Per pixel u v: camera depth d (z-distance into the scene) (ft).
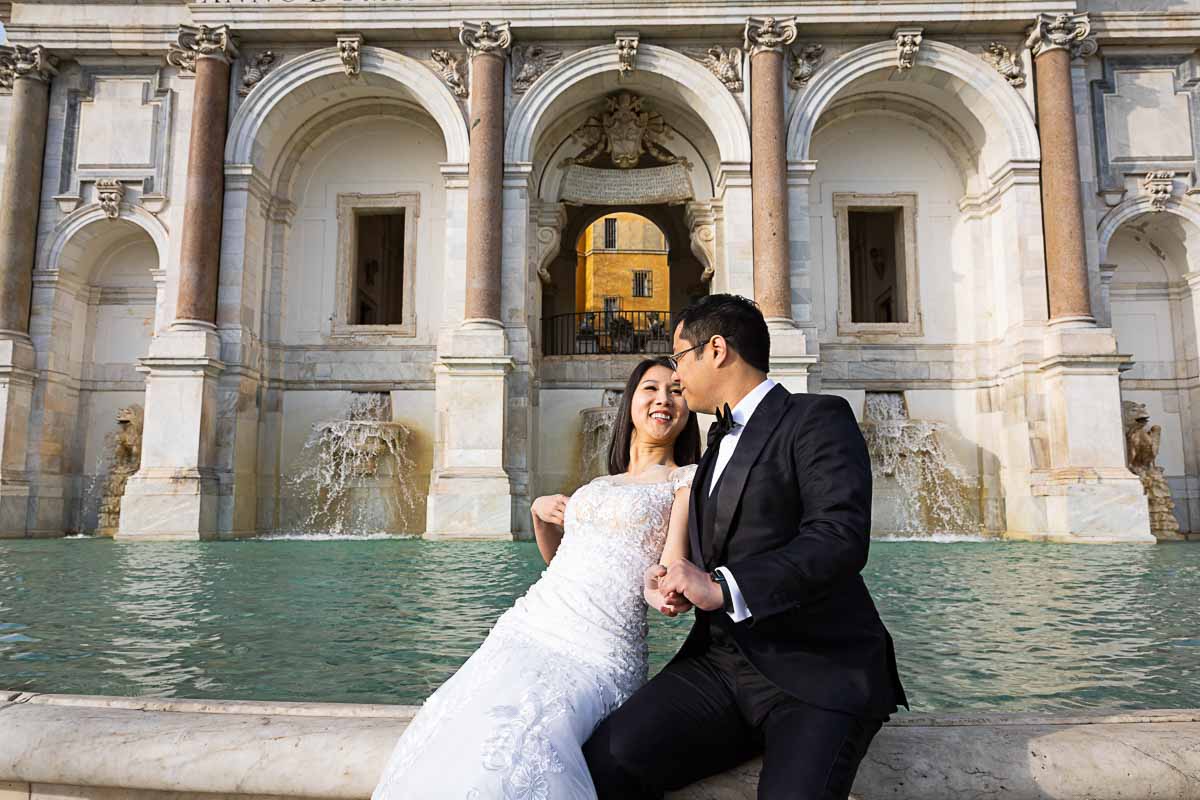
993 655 15.33
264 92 61.62
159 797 7.56
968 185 67.97
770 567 6.29
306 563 33.68
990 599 23.00
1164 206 62.85
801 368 56.08
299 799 7.41
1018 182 61.05
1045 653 15.48
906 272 68.74
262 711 8.70
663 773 6.69
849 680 6.50
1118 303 70.33
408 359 67.15
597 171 70.69
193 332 57.06
